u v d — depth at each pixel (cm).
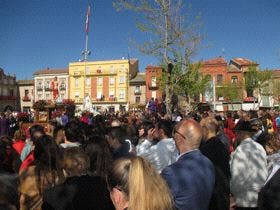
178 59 2103
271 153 534
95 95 8412
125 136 598
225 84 7044
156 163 581
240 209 546
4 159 494
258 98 6681
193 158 383
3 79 8862
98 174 411
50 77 8800
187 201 354
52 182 423
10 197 309
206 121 597
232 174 546
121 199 254
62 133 645
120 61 8262
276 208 412
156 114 1370
